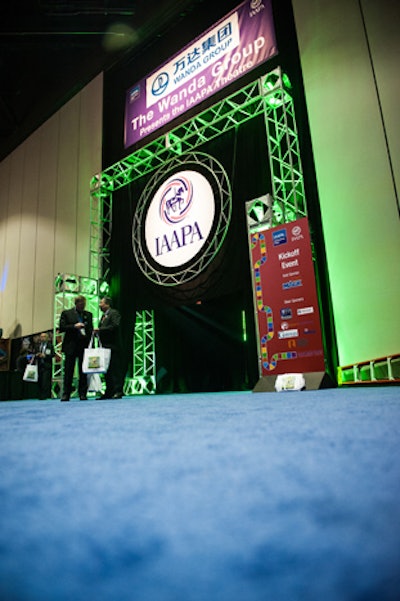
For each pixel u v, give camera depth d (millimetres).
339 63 6285
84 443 1050
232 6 7859
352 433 1048
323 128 6273
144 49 9352
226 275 6727
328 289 5848
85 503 501
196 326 7672
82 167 9992
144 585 280
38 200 11094
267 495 508
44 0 9250
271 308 5336
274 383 5039
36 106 12000
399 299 5195
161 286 7652
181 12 8594
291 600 246
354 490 516
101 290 8516
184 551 344
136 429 1379
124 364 7855
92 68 10414
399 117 5598
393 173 5512
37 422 1815
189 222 7457
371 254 5516
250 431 1183
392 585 265
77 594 267
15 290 11156
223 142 7328
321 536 367
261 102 6609
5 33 9773
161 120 8477
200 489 549
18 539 386
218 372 7301
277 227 5477
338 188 5969
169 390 7668
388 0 5969
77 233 9680
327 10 6551
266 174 6609
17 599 259
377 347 5270
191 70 8125
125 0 9398
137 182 8672
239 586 271
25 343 10461
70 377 4996
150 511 462
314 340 4957
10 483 616
